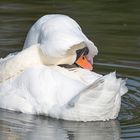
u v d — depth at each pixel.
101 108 12.03
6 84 13.15
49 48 12.41
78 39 12.21
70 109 12.12
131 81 14.73
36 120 12.41
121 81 12.34
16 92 12.91
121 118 12.52
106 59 16.45
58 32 12.39
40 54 13.04
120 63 16.12
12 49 16.95
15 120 12.45
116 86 11.74
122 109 13.05
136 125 12.20
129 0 22.45
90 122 12.23
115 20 20.05
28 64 13.02
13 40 17.67
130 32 18.84
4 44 17.33
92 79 12.56
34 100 12.65
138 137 11.59
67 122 12.28
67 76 12.61
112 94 11.85
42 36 12.72
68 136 11.73
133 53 16.91
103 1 22.25
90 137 11.66
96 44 17.66
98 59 16.44
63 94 12.36
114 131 11.88
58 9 20.97
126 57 16.59
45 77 12.63
